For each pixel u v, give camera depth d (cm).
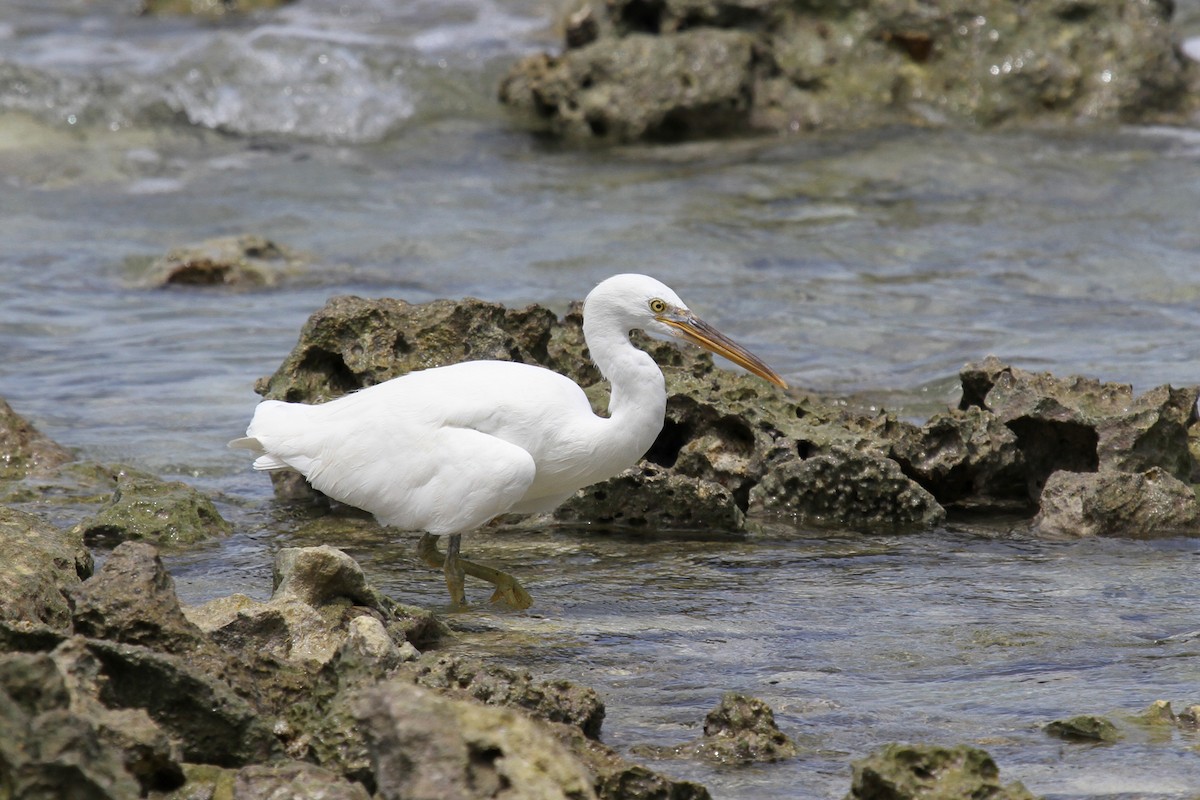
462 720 617
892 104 2925
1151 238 2275
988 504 1386
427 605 1084
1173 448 1348
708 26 2969
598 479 1130
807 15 2970
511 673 797
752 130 2923
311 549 921
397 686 625
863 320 1950
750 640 991
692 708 865
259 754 748
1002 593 1088
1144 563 1162
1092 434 1352
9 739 610
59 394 1695
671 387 1394
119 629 789
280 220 2480
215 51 3228
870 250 2259
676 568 1173
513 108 3153
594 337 1125
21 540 991
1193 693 870
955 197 2500
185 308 2059
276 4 4156
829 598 1084
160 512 1241
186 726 744
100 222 2478
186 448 1523
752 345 1859
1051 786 735
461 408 1067
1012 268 2166
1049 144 2734
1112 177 2556
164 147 2909
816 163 2684
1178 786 731
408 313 1380
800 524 1316
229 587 1096
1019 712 845
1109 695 870
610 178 2664
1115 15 2894
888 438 1380
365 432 1086
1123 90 2853
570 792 608
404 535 1277
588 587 1122
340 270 2219
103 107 3011
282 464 1132
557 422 1080
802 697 878
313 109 3102
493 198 2577
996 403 1400
